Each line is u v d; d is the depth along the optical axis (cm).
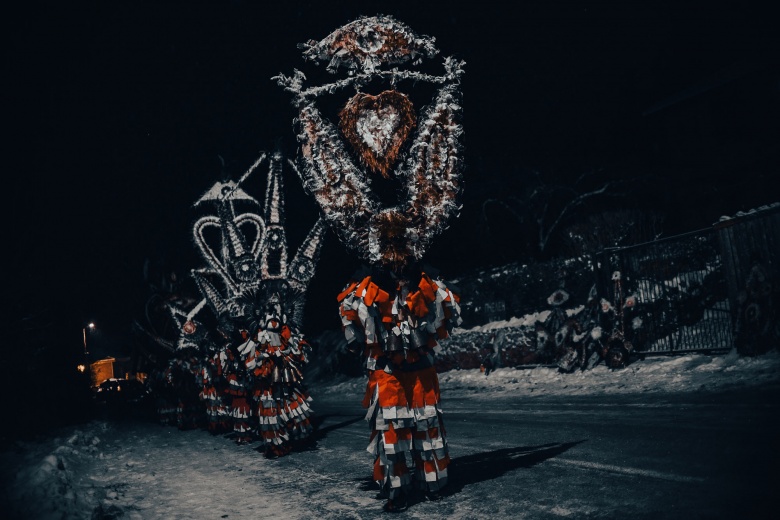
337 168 541
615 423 748
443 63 564
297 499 562
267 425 840
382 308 494
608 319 1484
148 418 1719
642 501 412
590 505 420
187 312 1430
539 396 1246
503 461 596
